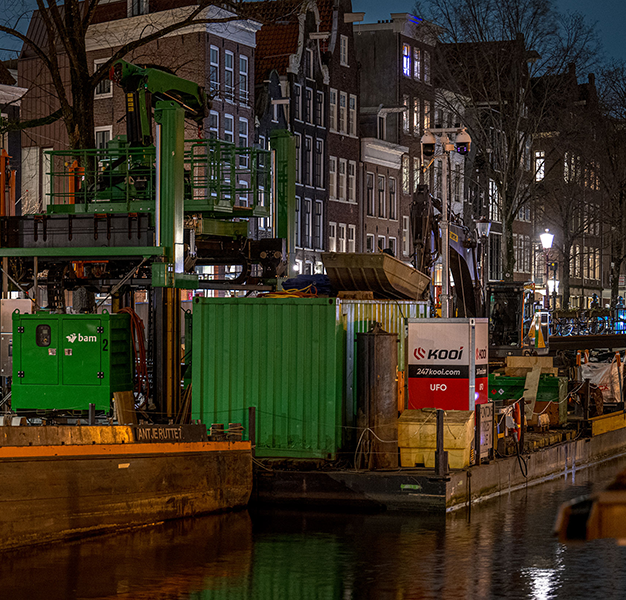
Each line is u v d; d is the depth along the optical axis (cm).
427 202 2416
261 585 1135
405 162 6166
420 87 6244
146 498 1433
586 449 2330
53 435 1305
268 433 1691
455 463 1666
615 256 5991
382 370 1623
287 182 2478
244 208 2195
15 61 4956
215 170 2156
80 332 1716
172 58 4266
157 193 1892
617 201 5759
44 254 1969
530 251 7562
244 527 1466
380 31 6047
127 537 1371
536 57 4622
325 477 1617
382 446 1631
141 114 1938
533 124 4725
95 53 4525
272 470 1642
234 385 1709
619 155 5669
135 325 1786
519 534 1451
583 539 212
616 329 5731
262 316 1697
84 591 1088
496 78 4650
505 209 4662
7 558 1238
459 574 1204
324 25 5406
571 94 4897
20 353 1734
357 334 1634
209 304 1719
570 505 219
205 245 2214
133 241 1942
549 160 5922
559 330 5047
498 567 1246
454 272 2795
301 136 5041
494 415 1827
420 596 1099
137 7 4391
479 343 1770
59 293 2077
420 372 1725
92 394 1711
